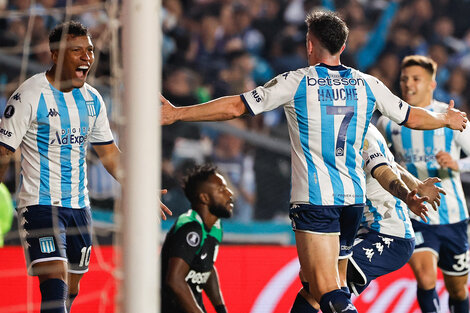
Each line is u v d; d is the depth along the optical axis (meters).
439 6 37.25
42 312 13.46
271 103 12.45
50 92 13.93
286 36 34.97
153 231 9.08
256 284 20.86
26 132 13.94
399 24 36.66
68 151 14.20
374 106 12.88
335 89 12.57
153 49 9.12
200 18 34.00
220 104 12.37
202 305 15.50
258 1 35.31
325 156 12.58
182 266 14.37
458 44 36.72
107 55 26.05
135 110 9.05
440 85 35.50
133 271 8.98
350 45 35.59
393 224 15.55
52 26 29.58
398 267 15.83
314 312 14.69
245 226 22.67
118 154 15.13
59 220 14.16
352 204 12.76
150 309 9.01
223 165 26.88
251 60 33.06
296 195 12.76
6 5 29.70
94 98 14.59
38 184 14.03
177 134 26.78
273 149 25.84
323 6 36.03
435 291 18.28
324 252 12.56
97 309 19.28
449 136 18.56
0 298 18.70
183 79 30.48
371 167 13.83
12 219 20.75
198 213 15.06
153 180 9.10
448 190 18.55
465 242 18.73
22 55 28.16
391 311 21.53
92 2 30.91
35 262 13.84
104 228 21.12
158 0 9.20
